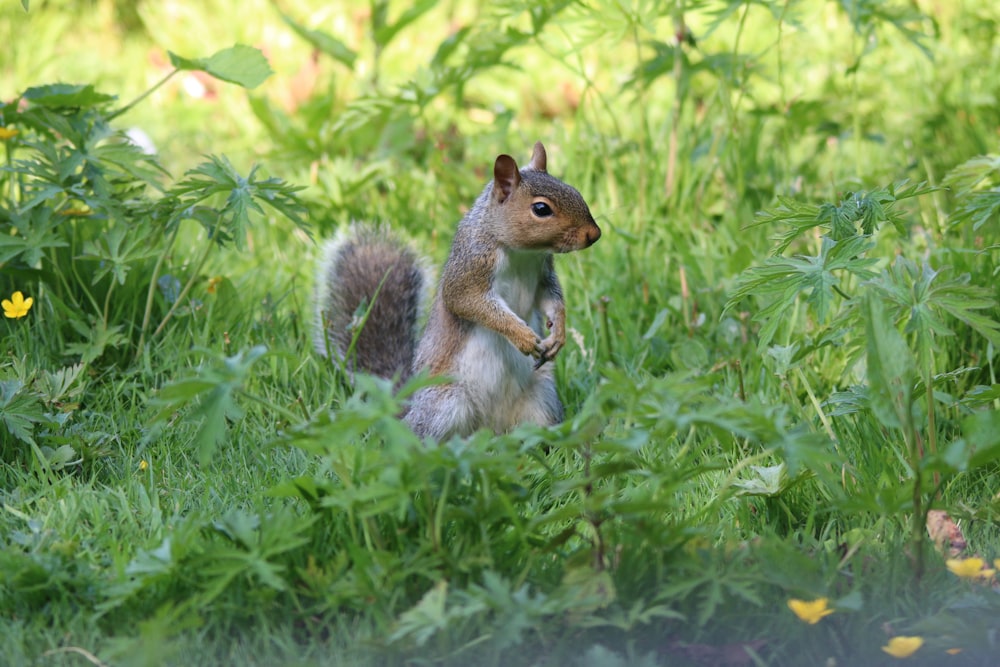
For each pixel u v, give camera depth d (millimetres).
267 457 7285
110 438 7441
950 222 7895
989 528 6293
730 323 9250
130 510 6570
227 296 9477
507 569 5633
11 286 9219
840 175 12031
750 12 15898
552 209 8000
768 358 8188
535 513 6547
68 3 18031
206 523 5957
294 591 5496
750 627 5453
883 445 7172
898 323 6945
